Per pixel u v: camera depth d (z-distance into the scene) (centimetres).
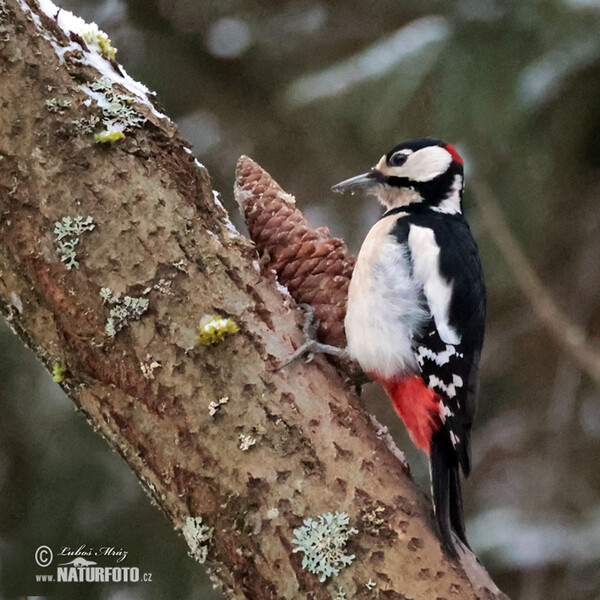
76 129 558
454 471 661
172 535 1160
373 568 505
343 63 1195
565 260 1369
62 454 1187
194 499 527
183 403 533
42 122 556
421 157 809
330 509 516
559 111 1188
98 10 1360
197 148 1390
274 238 659
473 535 1265
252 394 537
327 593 504
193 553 529
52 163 552
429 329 686
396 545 511
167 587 1145
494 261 1271
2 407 1195
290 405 539
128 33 1372
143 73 1369
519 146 1193
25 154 552
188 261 554
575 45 1126
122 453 550
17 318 564
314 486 521
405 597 500
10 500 1176
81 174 553
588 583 1218
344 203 1409
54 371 556
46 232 547
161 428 534
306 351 560
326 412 544
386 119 1166
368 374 686
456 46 1147
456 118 1142
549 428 1366
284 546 511
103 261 545
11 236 551
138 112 574
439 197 806
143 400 538
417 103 1162
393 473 536
